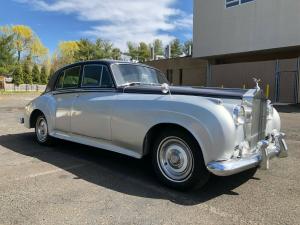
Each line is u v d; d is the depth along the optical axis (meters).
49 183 4.47
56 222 3.33
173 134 4.23
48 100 6.46
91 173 4.96
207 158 3.90
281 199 4.04
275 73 22.72
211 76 28.02
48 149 6.51
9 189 4.21
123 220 3.40
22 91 50.91
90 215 3.50
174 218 3.46
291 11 20.44
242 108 4.08
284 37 20.91
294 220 3.46
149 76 5.79
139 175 4.90
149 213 3.58
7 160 5.63
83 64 5.80
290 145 7.18
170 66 33.56
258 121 4.57
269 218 3.50
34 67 64.44
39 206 3.71
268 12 21.72
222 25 24.86
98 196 4.04
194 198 4.04
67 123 5.92
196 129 3.95
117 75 5.30
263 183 4.63
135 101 4.69
